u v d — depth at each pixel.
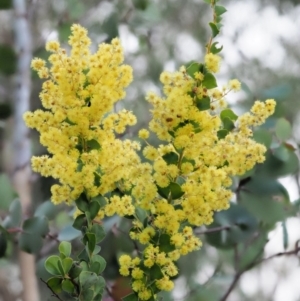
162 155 0.57
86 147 0.57
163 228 0.56
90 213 0.56
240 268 0.84
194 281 0.93
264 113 0.57
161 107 0.56
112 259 0.79
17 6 0.89
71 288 0.56
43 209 0.80
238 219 0.77
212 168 0.56
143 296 0.56
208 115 0.56
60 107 0.57
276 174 0.76
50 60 0.57
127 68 0.57
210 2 0.58
